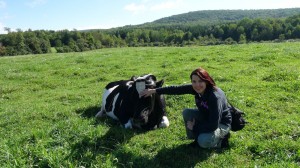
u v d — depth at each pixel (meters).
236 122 2.52
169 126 3.07
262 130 2.85
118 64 6.76
